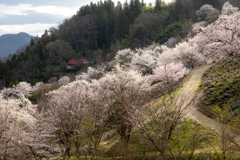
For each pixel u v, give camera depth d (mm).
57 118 13758
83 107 15172
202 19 81375
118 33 104062
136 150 12094
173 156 9297
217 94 15328
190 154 9531
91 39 113688
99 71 49688
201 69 29859
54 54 90000
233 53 23859
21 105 22047
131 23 112375
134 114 11883
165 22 98750
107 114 15016
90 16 127312
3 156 11727
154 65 38281
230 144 9242
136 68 39281
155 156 10156
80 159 12656
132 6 122750
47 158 13617
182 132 11828
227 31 24406
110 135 18375
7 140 11680
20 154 12484
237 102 13039
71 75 79188
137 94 16125
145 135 10758
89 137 12055
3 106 16969
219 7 83438
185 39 67312
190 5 98562
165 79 25688
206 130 11734
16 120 15508
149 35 97875
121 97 15070
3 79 74625
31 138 12648
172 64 26734
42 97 31875
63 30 124812
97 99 15711
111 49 95500
